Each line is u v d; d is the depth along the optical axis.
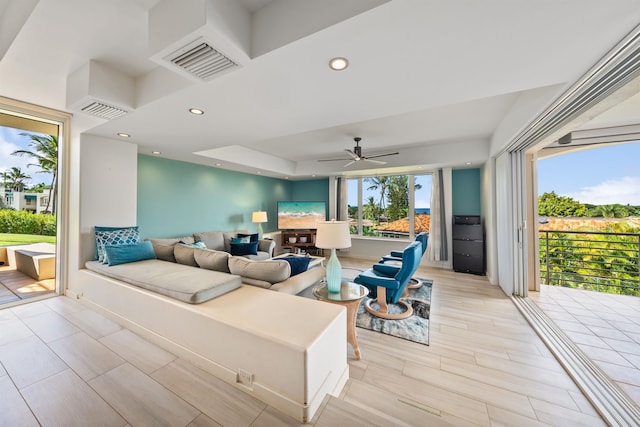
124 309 2.38
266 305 1.91
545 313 2.95
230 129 2.87
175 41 1.32
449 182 5.30
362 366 2.01
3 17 1.68
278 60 1.50
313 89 1.89
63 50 1.83
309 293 2.70
